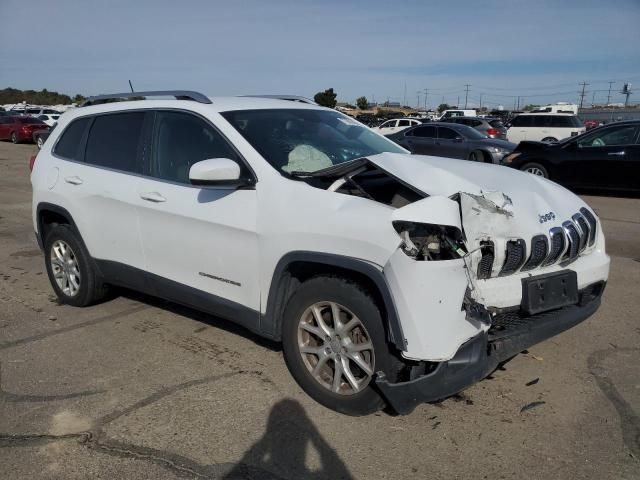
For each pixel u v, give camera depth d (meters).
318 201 3.34
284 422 3.37
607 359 4.11
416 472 2.93
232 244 3.73
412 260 2.91
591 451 3.07
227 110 4.12
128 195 4.39
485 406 3.51
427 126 18.42
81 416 3.47
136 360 4.20
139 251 4.41
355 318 3.23
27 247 7.79
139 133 4.51
